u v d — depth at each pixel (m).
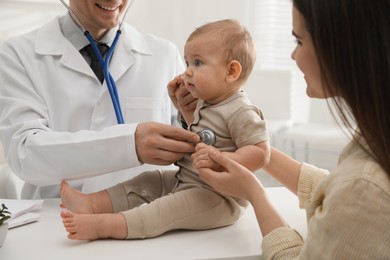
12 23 3.07
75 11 1.41
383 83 0.65
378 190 0.67
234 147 1.02
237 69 1.01
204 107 1.06
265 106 3.36
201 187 1.00
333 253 0.70
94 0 1.31
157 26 3.72
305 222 1.05
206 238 0.95
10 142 1.23
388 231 0.67
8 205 1.07
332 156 3.62
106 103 1.40
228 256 0.85
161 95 1.53
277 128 3.08
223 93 1.03
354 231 0.68
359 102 0.66
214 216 0.98
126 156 1.08
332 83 0.69
